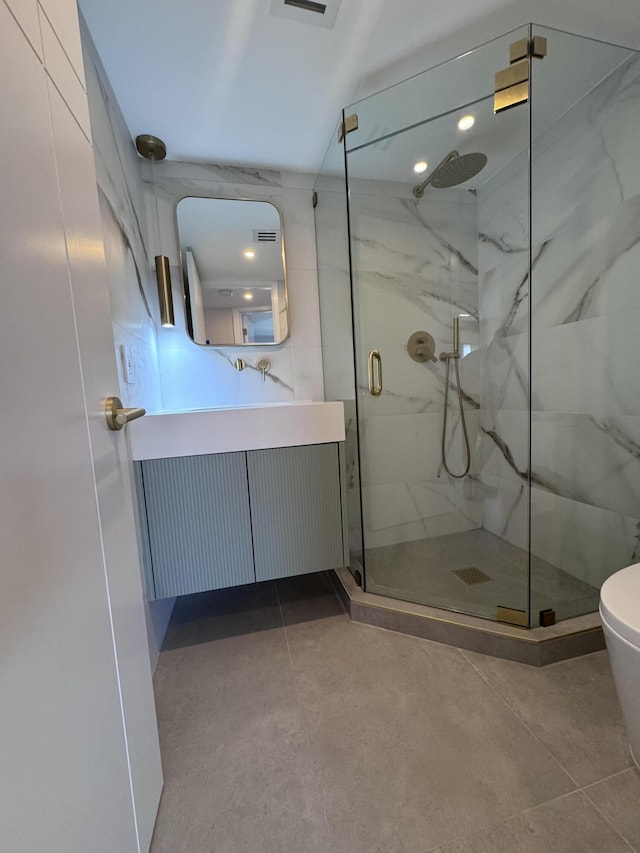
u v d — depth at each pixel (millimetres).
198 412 1246
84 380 574
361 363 1769
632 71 1264
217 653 1301
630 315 1352
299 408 1316
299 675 1178
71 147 581
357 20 1073
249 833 747
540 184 1623
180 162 1685
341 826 752
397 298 1858
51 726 413
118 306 1129
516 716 995
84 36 992
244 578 1307
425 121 1469
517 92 1343
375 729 971
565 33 1179
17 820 342
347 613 1507
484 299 2002
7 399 372
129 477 771
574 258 1523
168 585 1235
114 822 563
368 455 1799
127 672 671
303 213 1859
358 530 1681
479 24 1123
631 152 1291
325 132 1553
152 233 1659
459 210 1936
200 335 1755
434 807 778
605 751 888
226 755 915
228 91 1306
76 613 494
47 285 475
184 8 1002
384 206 1775
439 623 1300
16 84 420
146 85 1251
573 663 1184
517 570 1657
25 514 392
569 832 725
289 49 1154
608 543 1475
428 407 1978
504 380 1927
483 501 2104
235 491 1271
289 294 1874
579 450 1565
